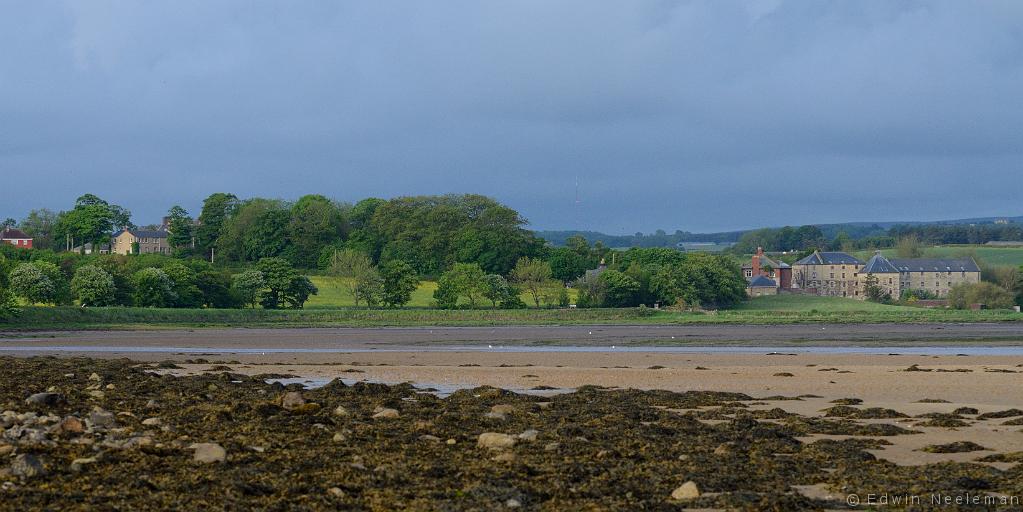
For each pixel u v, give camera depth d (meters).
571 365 51.19
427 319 126.69
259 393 32.22
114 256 138.75
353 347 72.12
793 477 17.81
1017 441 22.73
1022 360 53.97
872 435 24.06
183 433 21.66
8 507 14.17
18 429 19.88
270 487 15.94
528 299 162.12
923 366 49.09
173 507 14.60
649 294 161.38
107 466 17.16
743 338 84.50
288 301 138.25
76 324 102.94
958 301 175.00
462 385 38.88
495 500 15.48
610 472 17.83
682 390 37.00
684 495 15.99
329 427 23.25
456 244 195.00
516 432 23.19
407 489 16.16
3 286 102.12
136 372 39.56
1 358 49.06
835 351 65.31
